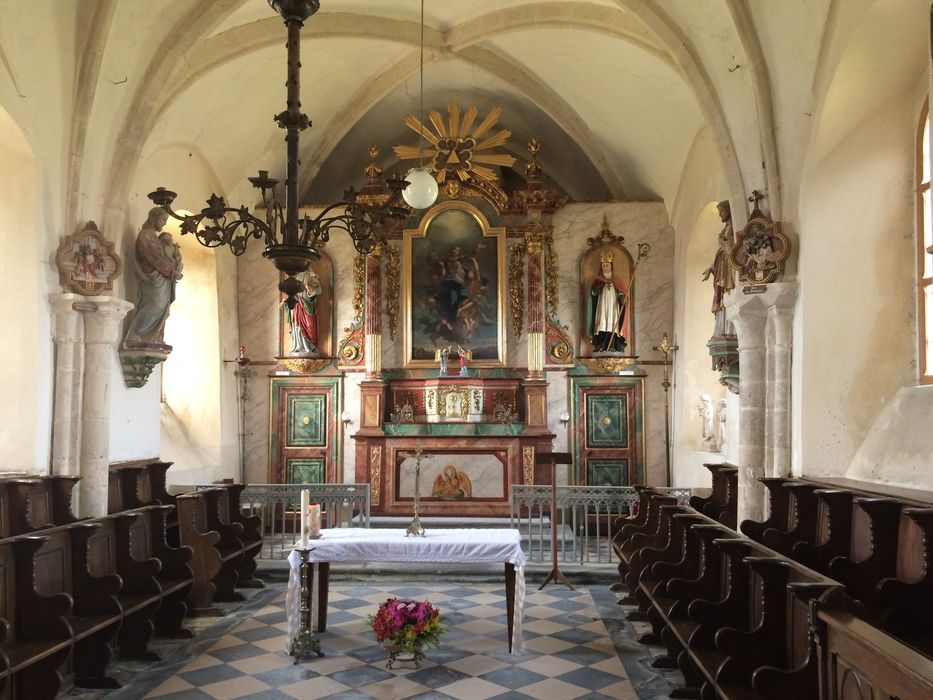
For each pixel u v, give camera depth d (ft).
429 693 20.99
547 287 48.21
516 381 47.70
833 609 11.89
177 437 43.42
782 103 29.32
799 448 28.84
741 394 30.73
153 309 35.40
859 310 28.22
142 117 32.65
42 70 28.99
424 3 39.22
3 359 29.55
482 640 25.88
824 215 28.68
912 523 17.75
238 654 24.35
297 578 24.23
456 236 48.85
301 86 44.37
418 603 23.52
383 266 49.32
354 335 48.73
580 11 38.14
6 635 16.63
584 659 23.88
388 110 51.34
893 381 27.71
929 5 23.47
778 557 17.13
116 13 30.17
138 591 24.52
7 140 29.07
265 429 48.85
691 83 31.91
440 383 47.29
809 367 28.66
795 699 14.06
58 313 30.60
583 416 47.73
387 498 46.34
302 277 48.11
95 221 32.01
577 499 36.58
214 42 36.73
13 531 23.90
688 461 43.88
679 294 46.29
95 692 21.01
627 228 48.24
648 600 27.63
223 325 46.96
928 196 26.78
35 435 29.58
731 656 16.44
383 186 48.70
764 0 28.12
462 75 47.91
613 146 48.42
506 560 24.88
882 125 27.91
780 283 29.40
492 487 46.37
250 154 46.52
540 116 50.72
